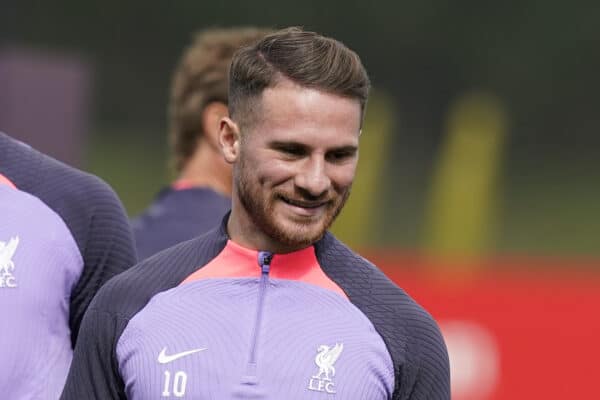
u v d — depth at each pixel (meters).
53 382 10.07
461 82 87.25
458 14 87.56
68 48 83.94
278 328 8.91
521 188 81.31
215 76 12.29
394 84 86.38
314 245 9.30
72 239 10.25
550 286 26.25
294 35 8.96
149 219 12.25
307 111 8.60
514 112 86.88
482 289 25.11
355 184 57.25
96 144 80.50
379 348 8.92
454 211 59.41
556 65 87.56
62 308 10.20
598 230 75.81
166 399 8.76
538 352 24.09
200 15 86.06
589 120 86.81
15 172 10.37
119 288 9.20
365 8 87.38
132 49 85.12
